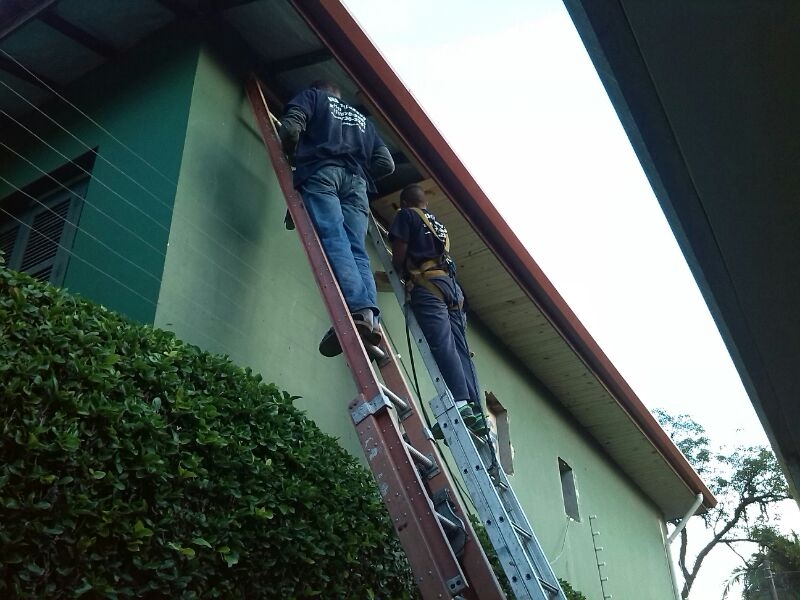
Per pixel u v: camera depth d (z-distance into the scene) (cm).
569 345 824
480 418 471
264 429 381
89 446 291
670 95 240
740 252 297
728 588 2420
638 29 221
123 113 549
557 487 862
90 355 309
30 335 291
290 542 362
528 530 445
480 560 373
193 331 445
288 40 561
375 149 532
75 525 275
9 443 267
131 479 302
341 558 389
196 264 464
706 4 211
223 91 544
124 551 292
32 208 570
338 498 407
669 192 276
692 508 1158
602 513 972
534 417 862
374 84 568
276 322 509
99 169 531
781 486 2628
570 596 673
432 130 602
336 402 537
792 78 229
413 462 380
